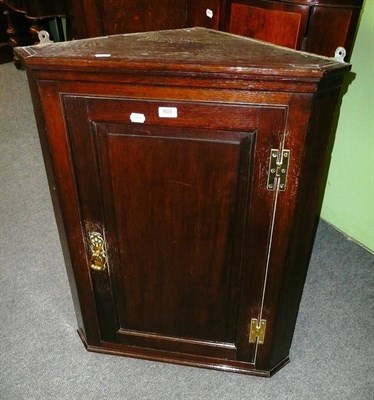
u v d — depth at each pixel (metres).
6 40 3.50
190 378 1.19
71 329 1.34
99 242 0.99
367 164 1.59
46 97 0.81
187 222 0.94
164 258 1.01
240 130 0.79
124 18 1.68
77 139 0.85
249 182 0.85
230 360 1.17
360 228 1.72
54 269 1.59
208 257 0.98
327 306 1.44
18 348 1.27
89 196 0.92
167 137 0.83
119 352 1.23
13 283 1.53
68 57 0.76
